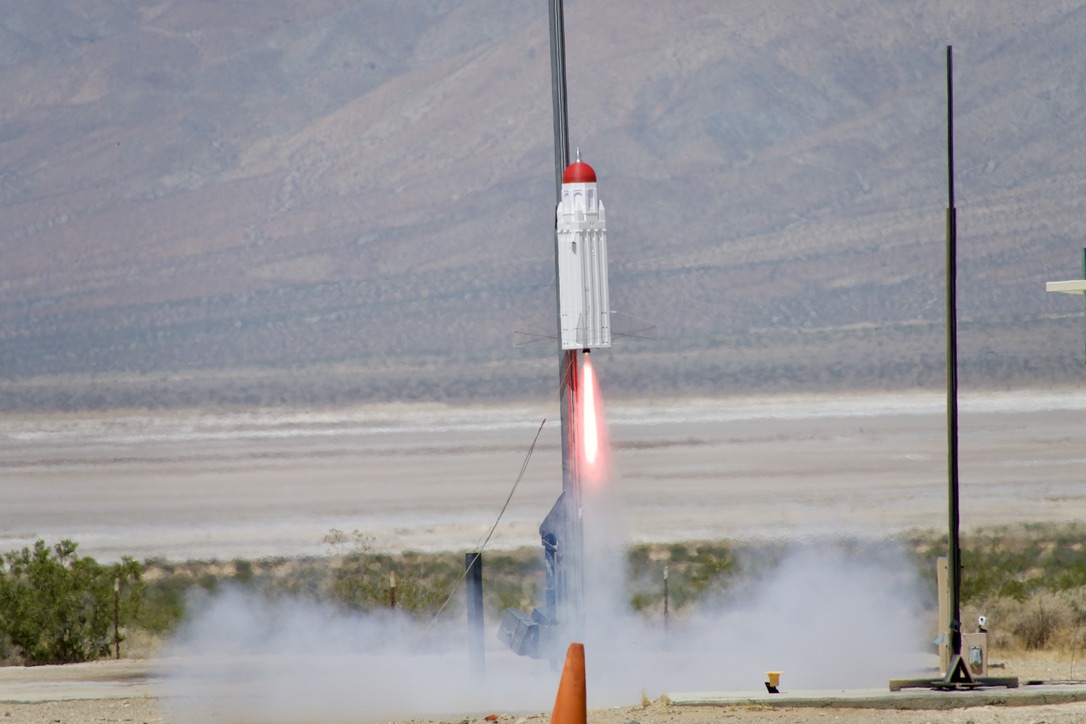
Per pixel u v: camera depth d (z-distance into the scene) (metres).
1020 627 91.31
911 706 61.56
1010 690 62.69
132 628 103.81
